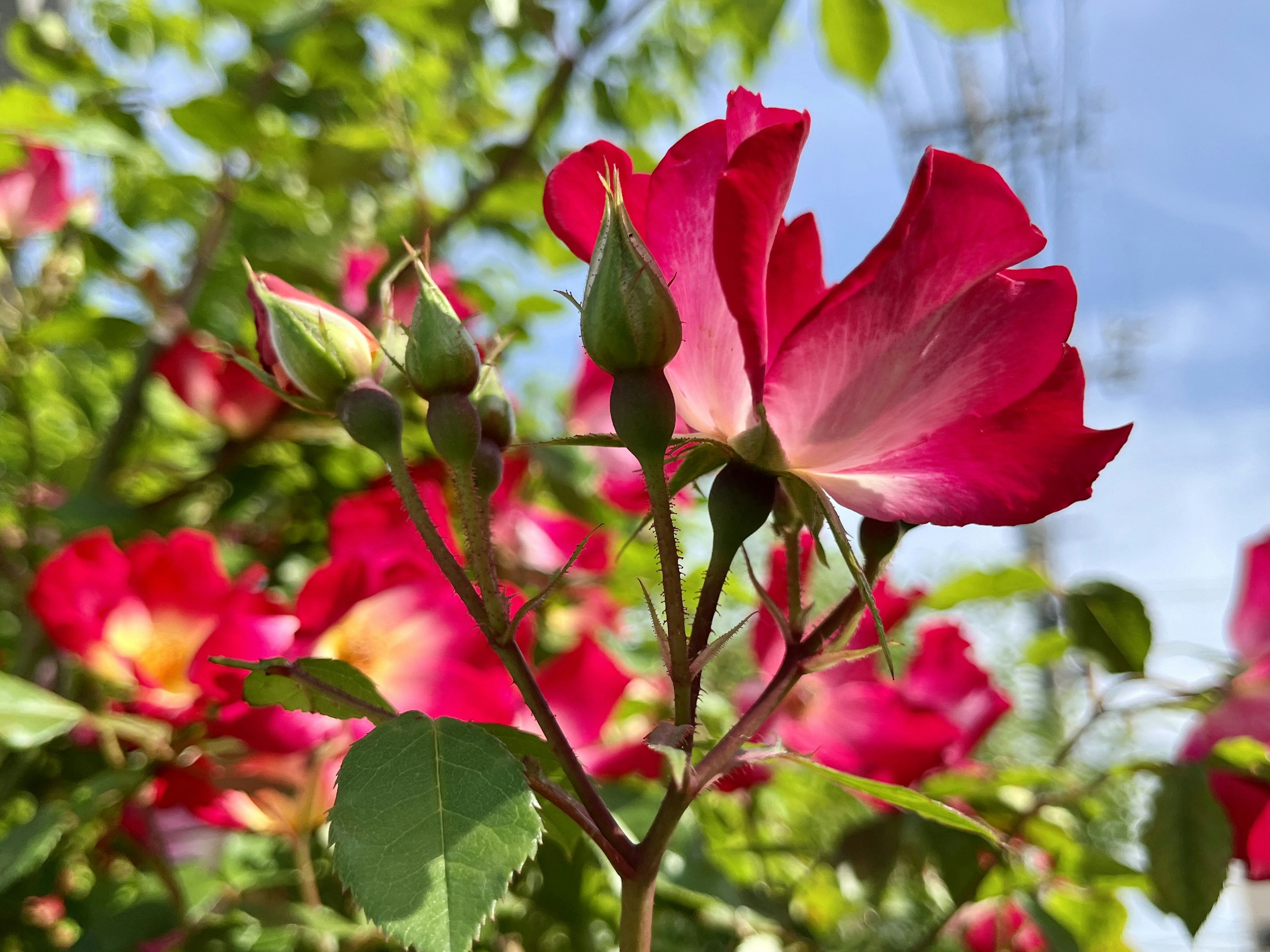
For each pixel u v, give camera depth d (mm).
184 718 208
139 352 379
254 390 337
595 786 123
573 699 253
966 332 121
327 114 424
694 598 203
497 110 400
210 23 450
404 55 428
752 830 380
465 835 107
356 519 225
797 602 128
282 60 379
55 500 369
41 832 201
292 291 141
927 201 118
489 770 112
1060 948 275
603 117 438
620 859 116
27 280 423
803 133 114
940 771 315
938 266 118
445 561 124
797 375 119
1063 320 122
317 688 136
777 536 138
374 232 448
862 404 120
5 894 278
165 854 247
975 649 346
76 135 324
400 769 112
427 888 103
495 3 377
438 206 423
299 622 200
